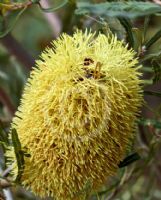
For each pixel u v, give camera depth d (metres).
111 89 0.47
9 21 0.58
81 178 0.49
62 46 0.49
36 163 0.49
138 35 0.54
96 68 0.47
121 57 0.48
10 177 0.51
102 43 0.48
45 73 0.48
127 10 0.47
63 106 0.47
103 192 0.60
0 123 0.52
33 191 0.50
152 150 0.64
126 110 0.48
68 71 0.48
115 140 0.48
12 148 0.51
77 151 0.48
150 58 0.57
